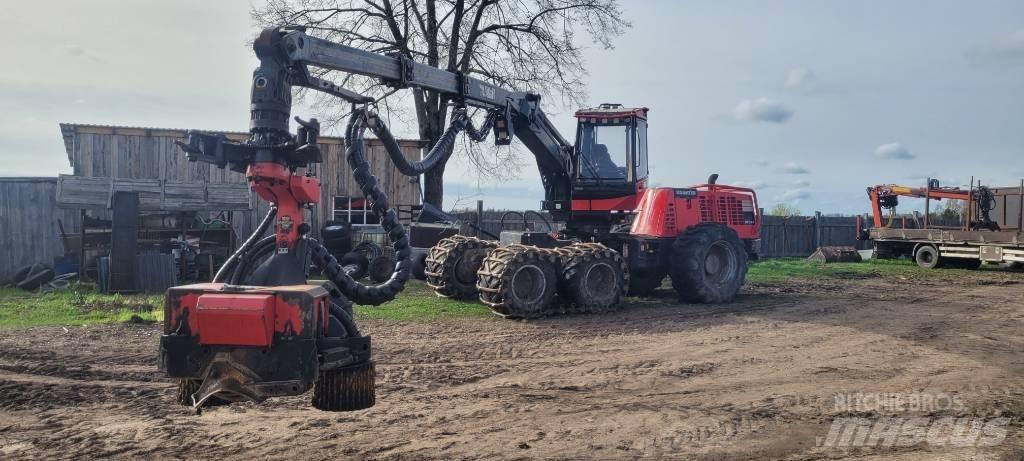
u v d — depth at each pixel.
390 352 7.84
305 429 5.05
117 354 7.50
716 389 6.40
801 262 21.97
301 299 3.71
